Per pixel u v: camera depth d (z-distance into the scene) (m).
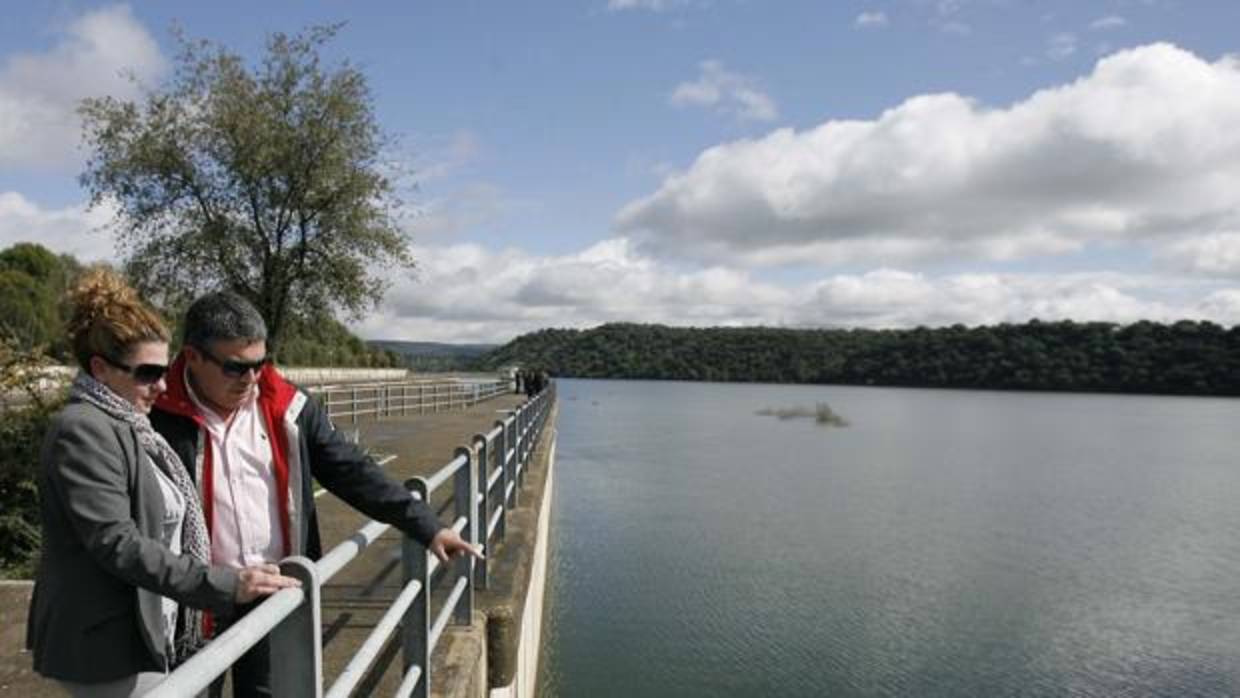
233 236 22.47
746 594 16.25
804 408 96.25
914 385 191.12
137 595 2.10
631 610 14.97
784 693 11.48
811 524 24.05
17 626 5.11
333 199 22.53
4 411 7.41
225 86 22.41
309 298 23.00
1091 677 12.59
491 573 6.29
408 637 3.64
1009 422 80.94
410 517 2.81
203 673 1.49
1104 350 173.88
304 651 2.13
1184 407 123.94
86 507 1.97
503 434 7.50
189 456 2.46
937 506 28.52
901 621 14.89
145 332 2.11
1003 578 18.36
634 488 30.66
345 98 22.55
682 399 125.12
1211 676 12.70
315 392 19.16
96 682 2.07
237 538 2.52
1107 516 28.00
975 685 12.08
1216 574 19.48
